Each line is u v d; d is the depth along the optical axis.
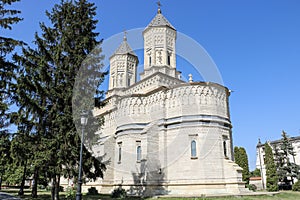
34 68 17.02
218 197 20.34
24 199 20.69
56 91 16.75
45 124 16.84
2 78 17.83
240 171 24.05
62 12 19.39
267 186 36.69
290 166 38.41
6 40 18.22
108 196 22.95
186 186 23.14
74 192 20.14
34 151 15.83
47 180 22.47
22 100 16.05
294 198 24.47
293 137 45.41
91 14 20.09
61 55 17.91
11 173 37.03
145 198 20.38
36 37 18.14
